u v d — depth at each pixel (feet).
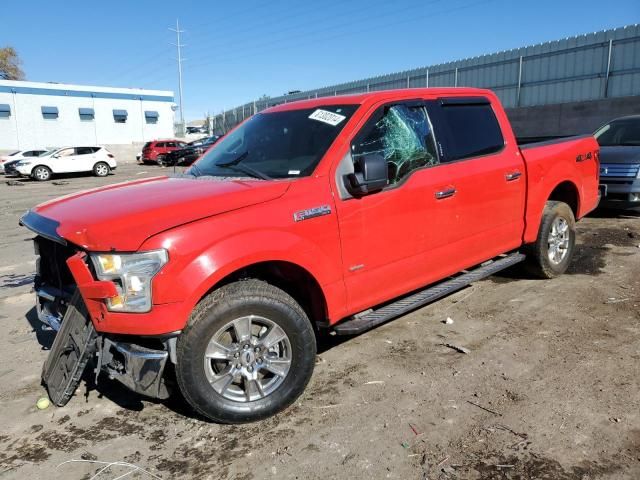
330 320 11.69
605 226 26.68
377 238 12.23
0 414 11.37
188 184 11.84
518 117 75.15
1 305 18.84
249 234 10.09
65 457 9.74
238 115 164.14
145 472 9.21
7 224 38.17
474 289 17.90
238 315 10.07
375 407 10.89
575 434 9.60
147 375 9.65
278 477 8.91
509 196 15.83
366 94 13.26
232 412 10.26
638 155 27.07
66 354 10.93
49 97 141.28
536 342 13.53
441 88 14.98
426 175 13.37
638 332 13.79
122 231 9.34
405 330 14.78
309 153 12.09
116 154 151.02
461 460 9.07
